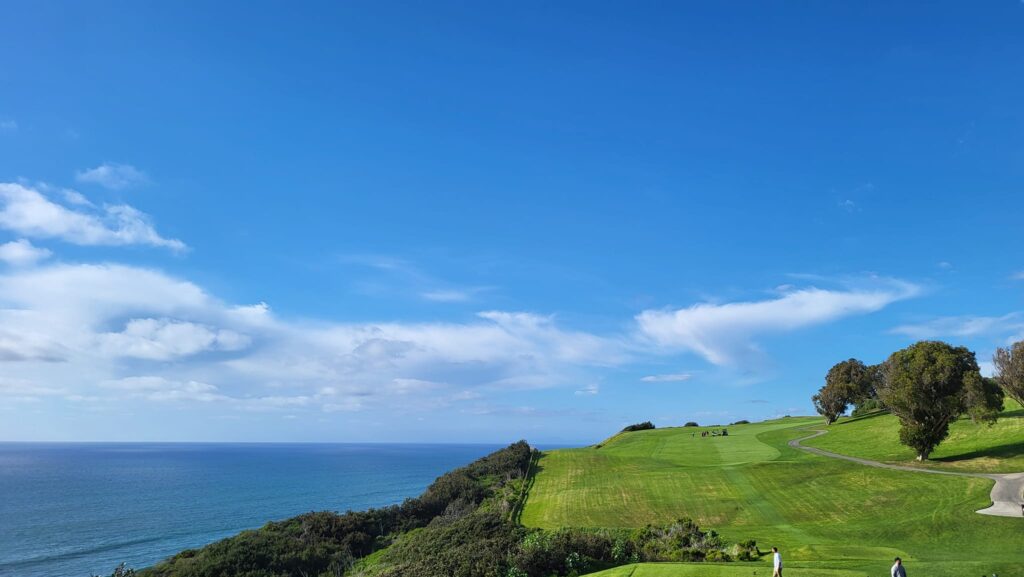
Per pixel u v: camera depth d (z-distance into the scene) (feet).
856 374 386.73
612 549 135.54
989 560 118.73
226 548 192.75
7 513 440.45
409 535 217.36
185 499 505.66
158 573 180.04
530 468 291.79
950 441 260.62
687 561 129.80
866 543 145.69
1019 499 172.86
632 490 228.43
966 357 233.55
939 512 167.94
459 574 126.52
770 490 212.23
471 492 257.34
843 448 282.56
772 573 106.83
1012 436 248.32
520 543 140.05
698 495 213.46
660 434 416.05
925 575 106.11
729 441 349.41
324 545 207.31
